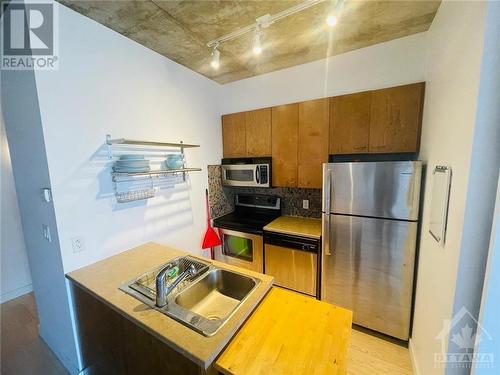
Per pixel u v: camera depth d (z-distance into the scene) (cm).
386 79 200
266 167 248
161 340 93
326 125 218
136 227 185
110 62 161
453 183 104
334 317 107
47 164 131
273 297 123
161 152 205
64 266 142
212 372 87
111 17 148
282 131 243
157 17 150
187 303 128
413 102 181
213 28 164
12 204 257
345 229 189
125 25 158
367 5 146
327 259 199
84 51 146
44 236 151
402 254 170
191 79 237
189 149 237
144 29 163
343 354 87
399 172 164
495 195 84
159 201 205
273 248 231
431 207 138
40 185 142
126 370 124
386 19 162
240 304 110
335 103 212
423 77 185
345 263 192
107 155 162
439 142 130
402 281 172
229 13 148
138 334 110
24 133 144
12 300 254
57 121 134
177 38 176
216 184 279
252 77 266
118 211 171
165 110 208
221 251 271
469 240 89
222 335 91
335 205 190
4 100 156
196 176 247
